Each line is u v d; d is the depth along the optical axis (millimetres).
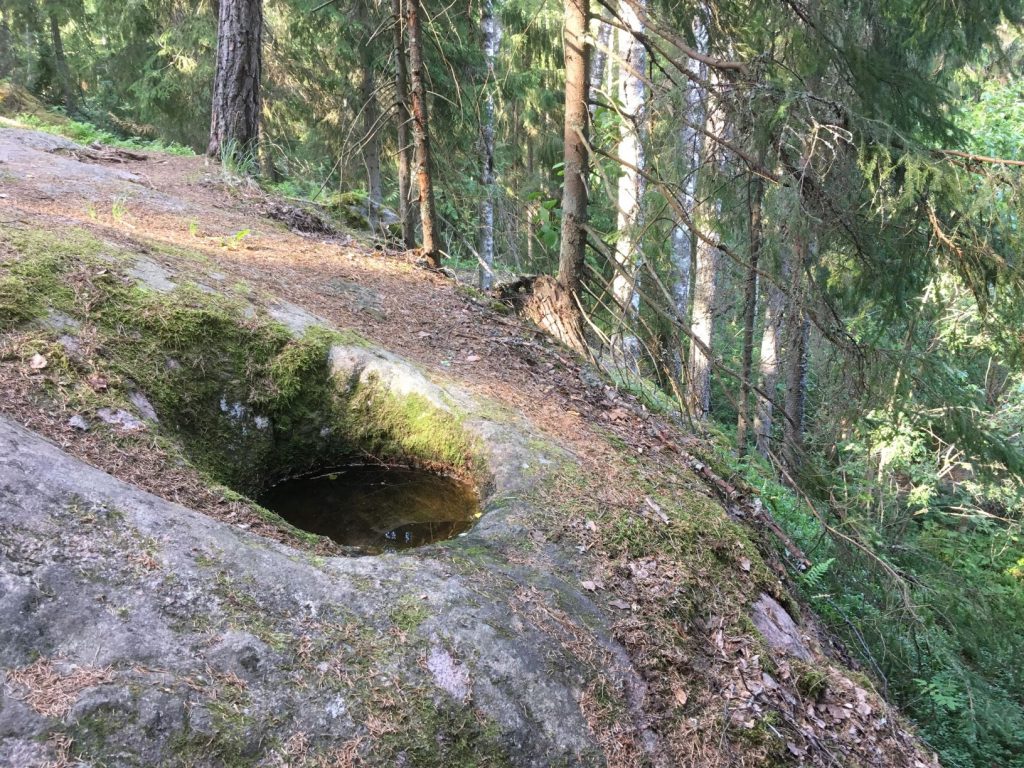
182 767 1794
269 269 5414
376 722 2146
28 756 1639
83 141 11172
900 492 9750
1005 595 6602
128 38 15391
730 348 12359
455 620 2574
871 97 5465
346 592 2506
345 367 4125
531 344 6078
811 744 3037
